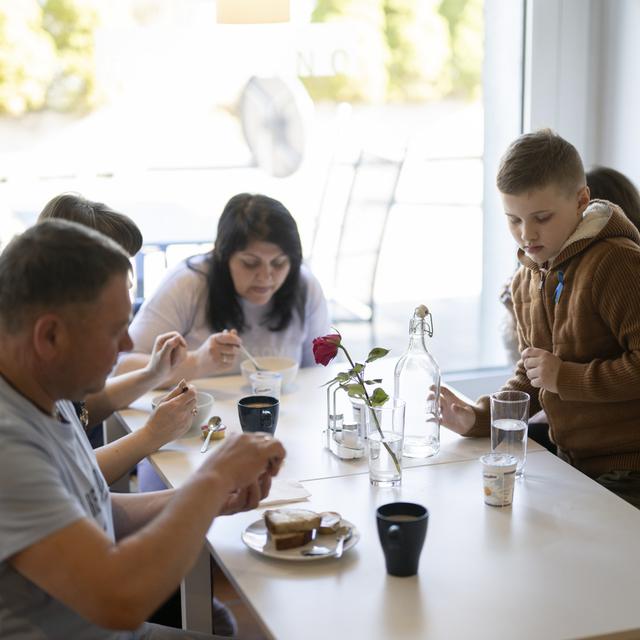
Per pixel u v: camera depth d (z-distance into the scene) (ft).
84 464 4.65
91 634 4.42
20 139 10.80
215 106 11.28
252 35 11.17
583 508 5.47
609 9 11.19
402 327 12.57
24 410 4.19
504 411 5.87
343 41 11.47
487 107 11.96
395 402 5.94
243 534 5.07
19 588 4.11
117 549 3.99
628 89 11.02
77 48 10.74
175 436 6.29
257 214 8.07
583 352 6.77
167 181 11.32
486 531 5.16
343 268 12.17
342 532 5.07
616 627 4.18
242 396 7.61
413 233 12.34
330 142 11.75
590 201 7.13
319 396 7.68
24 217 11.00
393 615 4.30
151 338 8.30
